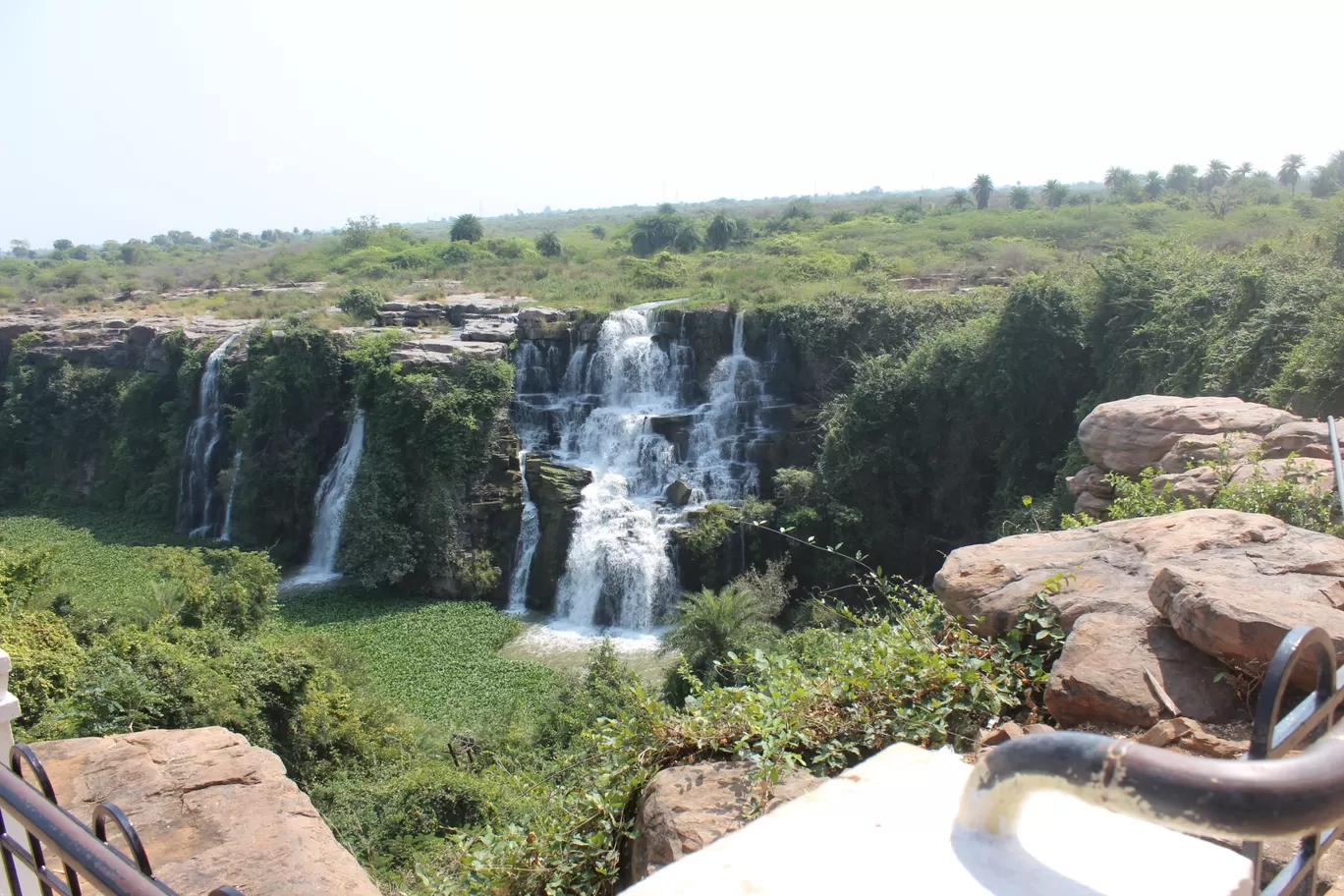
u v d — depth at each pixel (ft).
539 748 68.64
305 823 21.94
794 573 100.07
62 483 153.07
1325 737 5.28
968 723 19.20
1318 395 60.08
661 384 123.13
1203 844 6.55
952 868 6.19
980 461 101.50
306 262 253.85
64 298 210.79
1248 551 21.48
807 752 19.31
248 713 60.03
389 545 108.06
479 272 197.36
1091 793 5.28
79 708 53.47
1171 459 39.68
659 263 179.73
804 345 118.01
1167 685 17.97
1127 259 96.37
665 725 20.43
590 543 104.12
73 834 6.98
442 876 24.54
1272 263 84.07
